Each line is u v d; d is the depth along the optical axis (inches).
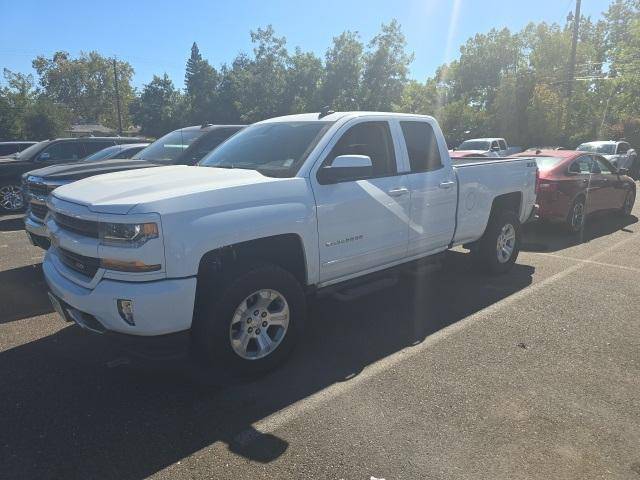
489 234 245.4
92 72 3887.8
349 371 155.5
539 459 112.8
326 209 163.5
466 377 150.0
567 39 1803.6
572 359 161.0
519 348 169.6
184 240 131.0
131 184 148.6
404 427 125.3
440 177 208.1
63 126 2290.8
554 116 1349.7
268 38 2186.3
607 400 136.7
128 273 129.9
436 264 223.1
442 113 1620.3
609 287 234.5
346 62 2039.9
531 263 280.7
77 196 147.2
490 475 107.7
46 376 154.3
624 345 171.2
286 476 108.6
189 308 133.6
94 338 182.7
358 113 186.5
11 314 208.5
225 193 141.5
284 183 154.9
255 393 143.3
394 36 2059.5
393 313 204.4
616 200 414.0
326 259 166.6
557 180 344.8
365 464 111.9
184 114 2488.9
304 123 187.2
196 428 126.6
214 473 110.0
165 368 159.0
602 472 108.6
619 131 1285.7
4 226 427.8
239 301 142.5
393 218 187.5
